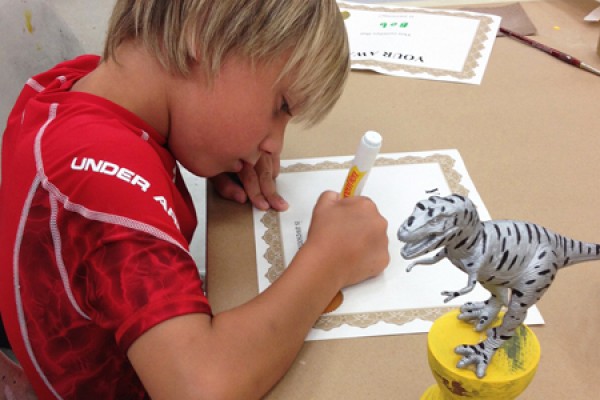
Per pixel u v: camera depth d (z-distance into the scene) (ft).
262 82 2.00
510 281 1.41
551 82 3.01
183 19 1.92
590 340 1.89
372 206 2.22
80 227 1.82
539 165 2.53
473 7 3.58
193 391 1.69
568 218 2.29
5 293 2.04
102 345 2.04
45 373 2.13
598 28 3.37
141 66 2.07
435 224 1.30
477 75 3.06
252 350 1.80
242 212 2.41
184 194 2.55
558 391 1.75
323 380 1.82
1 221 2.17
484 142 2.66
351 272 2.08
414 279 2.11
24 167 1.97
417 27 3.39
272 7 1.90
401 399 1.76
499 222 1.40
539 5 3.58
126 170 1.87
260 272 2.16
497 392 1.49
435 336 1.57
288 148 2.69
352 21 3.46
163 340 1.70
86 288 1.83
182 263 1.82
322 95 2.14
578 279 2.07
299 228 2.33
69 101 2.13
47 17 3.00
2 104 2.69
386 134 2.73
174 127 2.17
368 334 1.94
